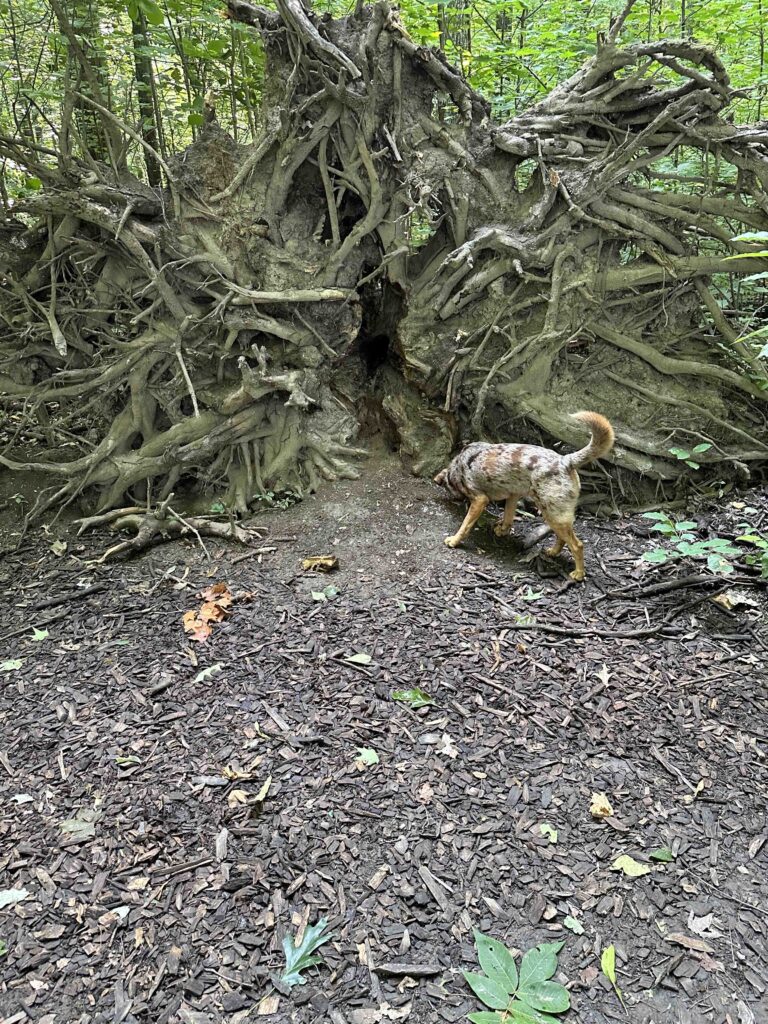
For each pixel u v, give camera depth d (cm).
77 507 347
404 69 321
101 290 345
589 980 159
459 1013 153
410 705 227
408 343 337
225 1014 153
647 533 319
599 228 331
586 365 348
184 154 328
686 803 198
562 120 327
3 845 187
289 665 245
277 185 320
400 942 165
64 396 344
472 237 327
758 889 177
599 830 191
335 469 344
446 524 319
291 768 207
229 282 324
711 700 229
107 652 254
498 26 510
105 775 207
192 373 344
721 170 384
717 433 350
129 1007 154
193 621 266
